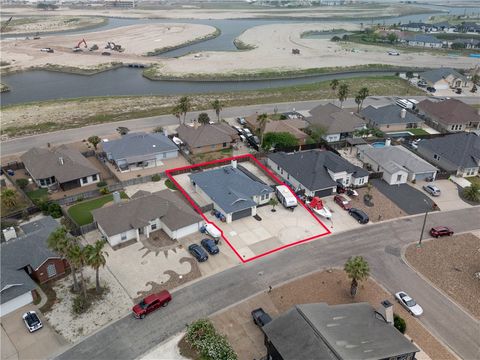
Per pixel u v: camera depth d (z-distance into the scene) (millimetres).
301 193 78562
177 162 92125
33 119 120375
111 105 133875
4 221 68188
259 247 63969
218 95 145000
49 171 80500
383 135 107750
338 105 134625
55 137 106375
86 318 50094
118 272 57875
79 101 138375
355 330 42344
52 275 56344
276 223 70188
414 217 72875
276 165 87750
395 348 40594
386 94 150250
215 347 44406
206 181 77688
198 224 66875
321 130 103688
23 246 56312
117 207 65688
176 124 115438
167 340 47219
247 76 172875
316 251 63312
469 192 78875
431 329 49531
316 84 159750
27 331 48156
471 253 63531
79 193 78938
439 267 60375
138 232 64812
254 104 134375
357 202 76938
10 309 50781
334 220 71438
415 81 166375
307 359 38719
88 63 193625
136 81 169125
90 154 94750
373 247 64562
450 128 112938
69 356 45000
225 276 57625
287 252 62969
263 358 44781
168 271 58281
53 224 63844
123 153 88250
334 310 45250
